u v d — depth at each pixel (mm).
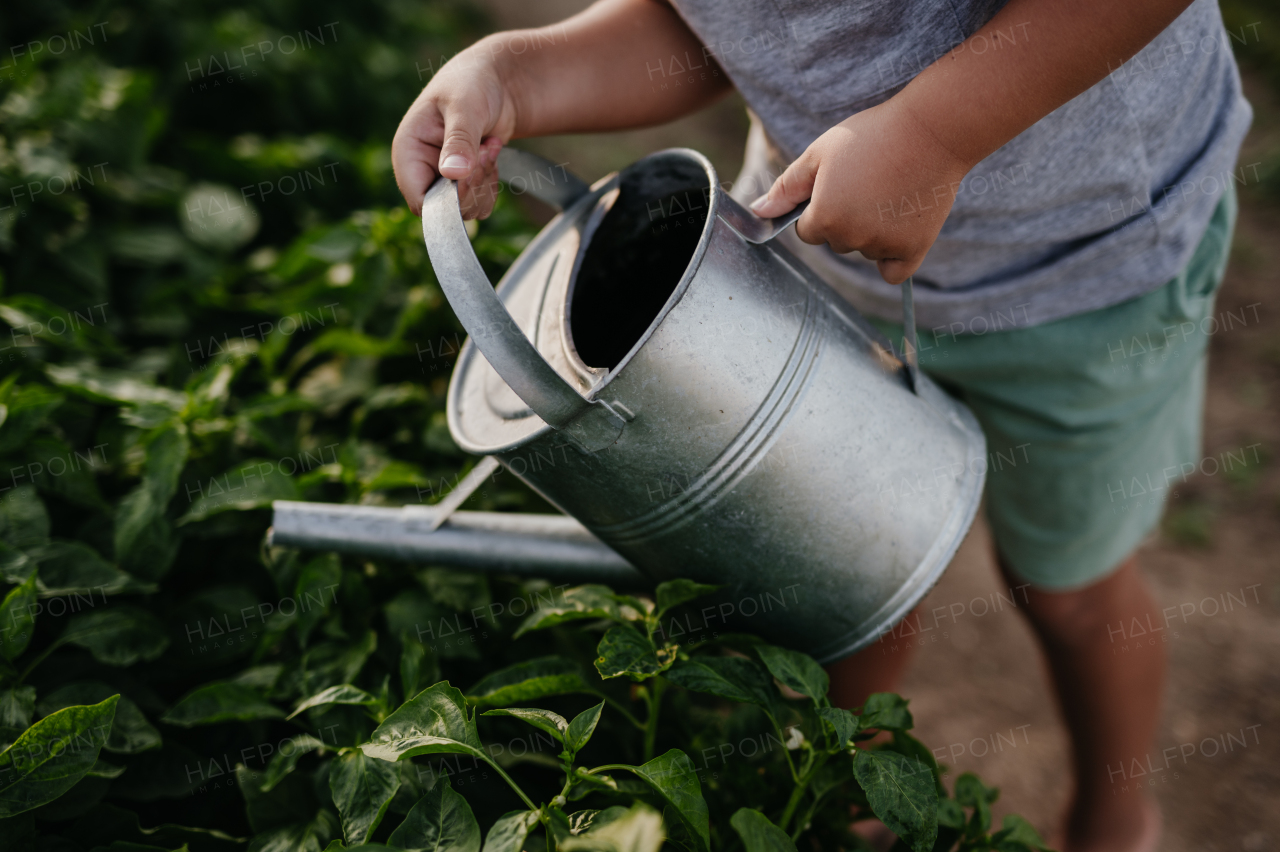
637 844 686
